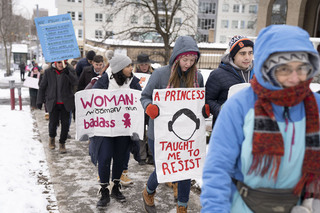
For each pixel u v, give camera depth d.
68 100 5.68
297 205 1.49
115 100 3.66
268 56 1.36
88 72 5.92
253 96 1.49
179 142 3.03
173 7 15.66
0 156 5.35
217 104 3.01
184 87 3.06
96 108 3.66
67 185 4.36
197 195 4.01
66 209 3.65
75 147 6.30
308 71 1.42
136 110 3.71
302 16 15.45
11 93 10.86
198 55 2.97
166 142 3.00
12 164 4.99
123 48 21.14
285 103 1.38
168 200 3.90
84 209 3.66
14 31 38.41
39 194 4.04
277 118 1.43
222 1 57.25
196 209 3.64
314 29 15.84
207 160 1.53
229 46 3.11
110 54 6.09
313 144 1.42
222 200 1.46
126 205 3.77
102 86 3.78
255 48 1.46
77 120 3.65
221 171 1.48
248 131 1.44
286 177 1.45
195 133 3.07
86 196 4.02
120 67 3.72
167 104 2.95
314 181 1.44
